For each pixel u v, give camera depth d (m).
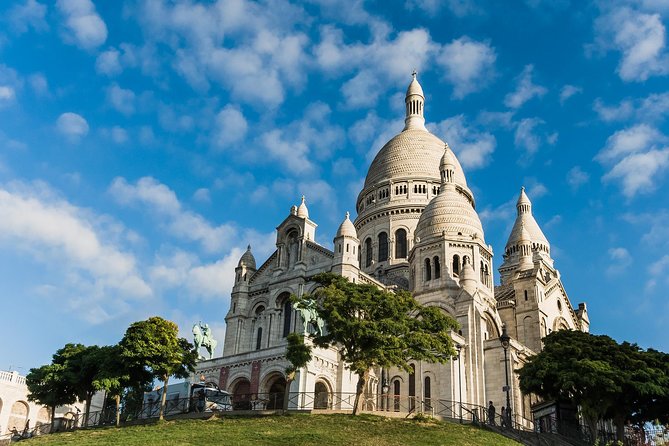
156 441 49.94
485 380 80.00
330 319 59.38
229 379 73.81
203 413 61.28
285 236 90.50
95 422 71.94
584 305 113.88
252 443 48.44
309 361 65.12
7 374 86.69
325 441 49.28
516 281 97.31
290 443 48.50
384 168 119.88
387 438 51.19
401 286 99.44
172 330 64.44
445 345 61.75
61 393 71.19
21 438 66.12
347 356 60.38
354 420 56.50
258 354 72.94
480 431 57.50
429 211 96.62
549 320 97.88
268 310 86.38
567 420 68.62
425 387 77.06
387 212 113.06
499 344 80.69
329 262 84.69
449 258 90.25
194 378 75.25
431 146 121.44
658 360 64.00
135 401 73.56
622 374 60.47
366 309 61.06
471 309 82.94
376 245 112.38
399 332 60.41
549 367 62.78
